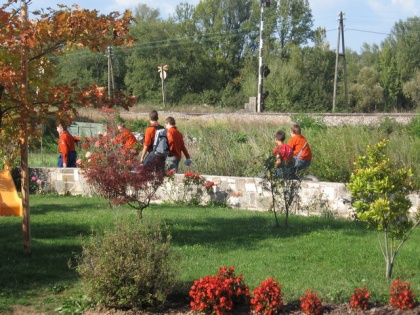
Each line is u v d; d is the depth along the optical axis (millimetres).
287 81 60750
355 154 16266
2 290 7816
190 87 83562
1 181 12930
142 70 77500
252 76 72625
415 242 10305
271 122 32625
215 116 41000
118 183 10844
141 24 80250
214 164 17312
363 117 34500
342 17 56438
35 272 8531
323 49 76875
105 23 9289
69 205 14648
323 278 8094
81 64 75562
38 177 17297
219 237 10859
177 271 7352
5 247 10016
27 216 9586
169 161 15344
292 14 90375
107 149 13438
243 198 14523
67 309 7086
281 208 13828
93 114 37375
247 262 9078
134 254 7172
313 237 10812
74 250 9844
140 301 7035
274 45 89812
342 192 13242
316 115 34438
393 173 8000
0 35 8930
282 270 8617
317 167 16312
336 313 6711
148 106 60188
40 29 9000
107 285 7043
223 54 89750
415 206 12047
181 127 30172
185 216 12914
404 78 76812
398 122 28766
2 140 9789
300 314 6707
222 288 6766
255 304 6734
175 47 80062
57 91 9320
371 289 7352
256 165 16688
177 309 7055
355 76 81688
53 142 28422
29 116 9250
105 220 12352
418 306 6863
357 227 11734
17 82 9133
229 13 92000
